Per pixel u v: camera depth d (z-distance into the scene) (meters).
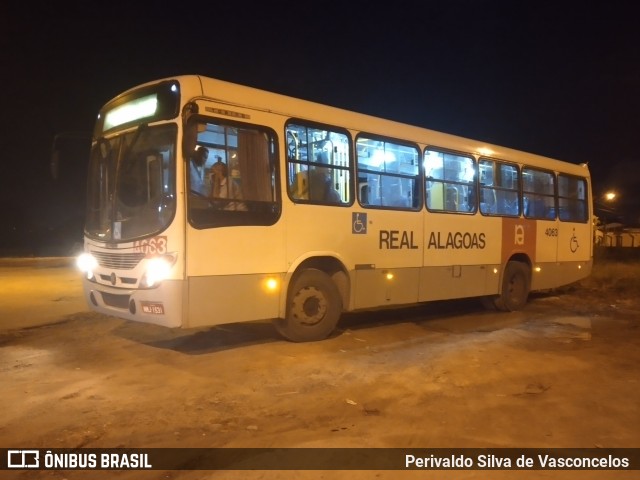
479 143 11.84
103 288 7.94
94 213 8.36
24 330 9.81
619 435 5.45
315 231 8.62
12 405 6.00
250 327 9.87
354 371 7.41
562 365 7.93
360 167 9.37
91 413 5.80
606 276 19.11
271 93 8.27
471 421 5.76
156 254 7.19
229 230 7.61
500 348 8.91
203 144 7.45
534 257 13.21
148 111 7.64
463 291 11.31
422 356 8.28
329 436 5.31
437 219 10.70
